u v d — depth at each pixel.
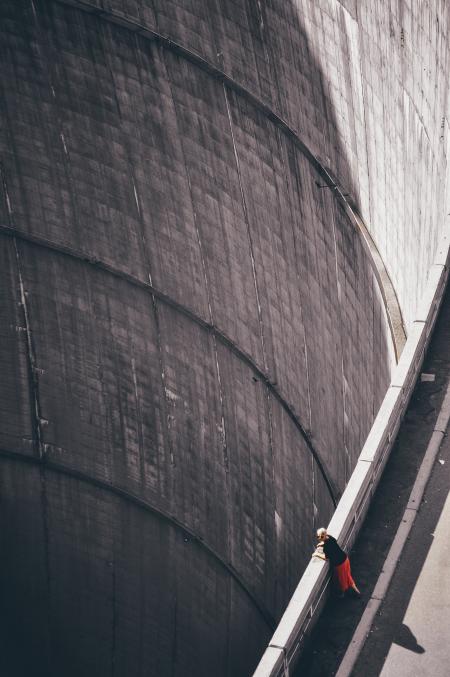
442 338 23.45
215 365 41.84
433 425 20.92
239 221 41.69
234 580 43.25
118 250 41.12
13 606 48.28
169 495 43.88
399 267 37.50
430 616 16.80
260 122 42.00
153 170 40.19
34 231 41.34
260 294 42.31
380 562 17.95
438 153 31.83
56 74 38.69
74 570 47.09
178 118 40.19
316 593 16.39
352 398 42.00
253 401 42.44
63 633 48.28
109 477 44.78
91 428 44.09
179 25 39.34
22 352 43.53
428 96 33.22
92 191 40.56
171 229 40.84
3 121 39.56
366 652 16.28
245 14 40.25
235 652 43.31
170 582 44.84
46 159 40.12
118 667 47.81
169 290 41.38
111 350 42.94
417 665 15.97
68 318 42.59
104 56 38.38
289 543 43.09
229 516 43.03
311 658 16.28
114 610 46.88
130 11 38.28
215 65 40.62
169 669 46.16
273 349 43.00
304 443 43.81
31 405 44.28
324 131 44.03
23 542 47.09
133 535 45.12
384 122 38.16
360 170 41.97
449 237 25.47
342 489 42.97
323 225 44.00
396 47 35.91
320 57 41.44
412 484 19.55
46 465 45.16
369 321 41.41
